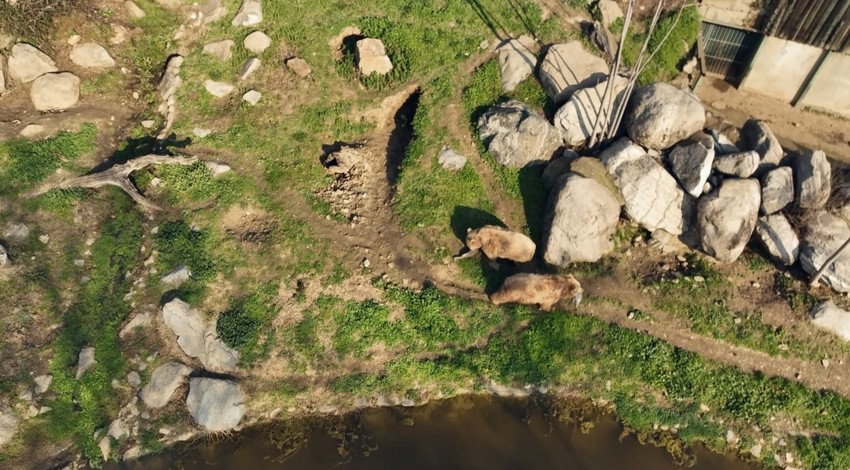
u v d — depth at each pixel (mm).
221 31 18156
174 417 12727
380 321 13805
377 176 16344
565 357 13453
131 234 14781
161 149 16188
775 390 13188
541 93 16984
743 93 18578
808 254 14211
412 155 16062
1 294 13445
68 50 17203
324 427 12883
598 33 17547
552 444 12773
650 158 15227
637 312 14078
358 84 17422
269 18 18250
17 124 15852
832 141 17609
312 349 13445
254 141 16359
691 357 13477
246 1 18281
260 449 12617
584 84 16750
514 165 15891
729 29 17547
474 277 14555
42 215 14680
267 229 14992
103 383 12898
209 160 15922
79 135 16000
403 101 17516
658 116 15008
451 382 13289
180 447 12562
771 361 13555
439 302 14070
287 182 15789
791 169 14898
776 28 16781
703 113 15211
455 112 16719
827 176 14555
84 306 13805
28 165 15102
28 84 16578
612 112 16125
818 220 14500
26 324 13305
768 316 14023
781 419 12891
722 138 15719
